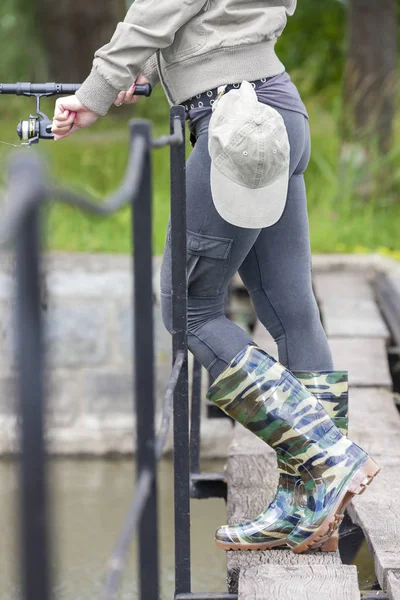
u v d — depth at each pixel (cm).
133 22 339
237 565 363
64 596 617
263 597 325
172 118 333
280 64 361
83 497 880
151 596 256
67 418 1014
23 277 138
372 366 700
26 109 1641
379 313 888
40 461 140
